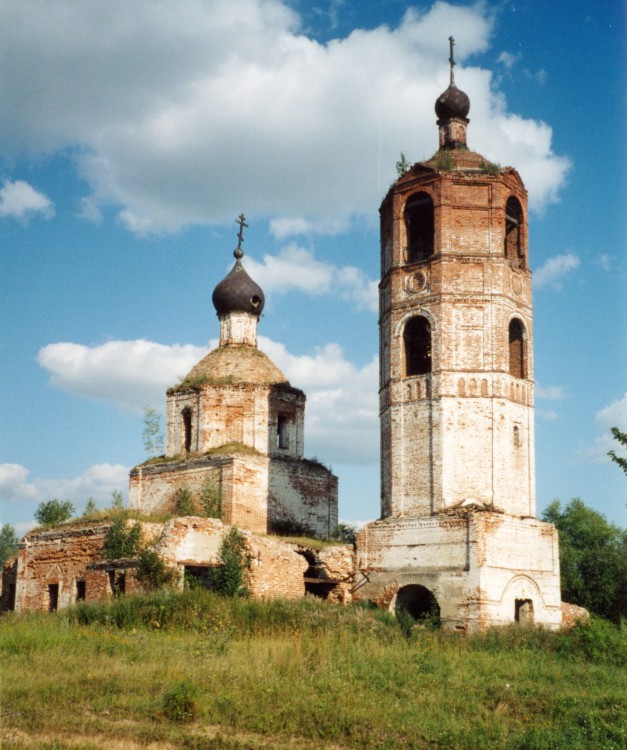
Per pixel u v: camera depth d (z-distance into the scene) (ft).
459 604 141.08
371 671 93.04
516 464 152.87
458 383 151.74
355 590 152.97
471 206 157.89
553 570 152.05
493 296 154.51
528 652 119.24
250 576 146.10
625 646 121.49
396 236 162.71
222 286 194.18
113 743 65.57
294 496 184.03
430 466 150.30
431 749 70.64
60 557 166.09
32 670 83.82
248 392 182.70
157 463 182.80
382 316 165.58
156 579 139.44
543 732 74.84
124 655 91.91
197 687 78.33
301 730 72.54
